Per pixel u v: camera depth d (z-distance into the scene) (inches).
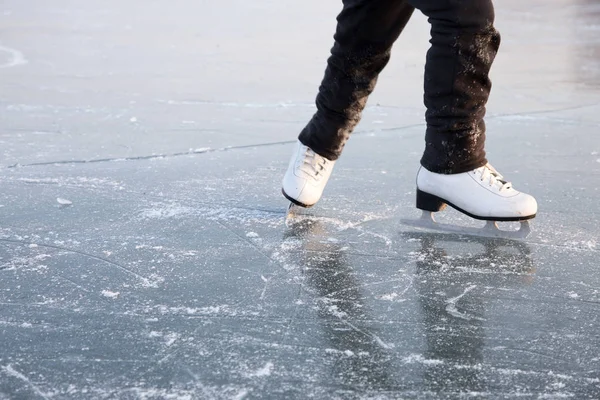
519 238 85.2
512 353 59.0
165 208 95.5
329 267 76.7
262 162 119.6
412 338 61.4
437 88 81.7
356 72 88.7
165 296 69.3
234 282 72.7
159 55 243.9
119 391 53.5
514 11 351.6
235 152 126.3
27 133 139.9
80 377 55.3
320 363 57.3
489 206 84.2
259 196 101.2
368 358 58.1
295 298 69.1
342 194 102.0
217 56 242.8
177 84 196.2
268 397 52.7
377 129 144.9
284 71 216.5
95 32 293.7
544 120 152.0
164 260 78.2
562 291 70.8
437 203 87.2
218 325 63.5
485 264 77.7
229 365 56.9
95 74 209.8
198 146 130.5
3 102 170.2
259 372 55.9
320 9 367.6
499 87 191.9
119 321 64.2
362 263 77.9
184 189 104.0
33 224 89.0
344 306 67.5
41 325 63.5
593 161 118.8
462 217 93.3
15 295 69.4
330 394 53.1
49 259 78.2
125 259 78.4
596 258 79.0
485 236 86.0
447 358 58.2
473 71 80.5
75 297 69.1
